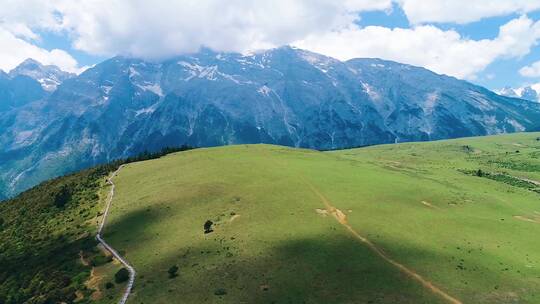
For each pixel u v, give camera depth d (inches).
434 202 5128.0
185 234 4293.8
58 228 5339.6
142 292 3287.4
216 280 3282.5
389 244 3720.5
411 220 4357.8
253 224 4271.7
